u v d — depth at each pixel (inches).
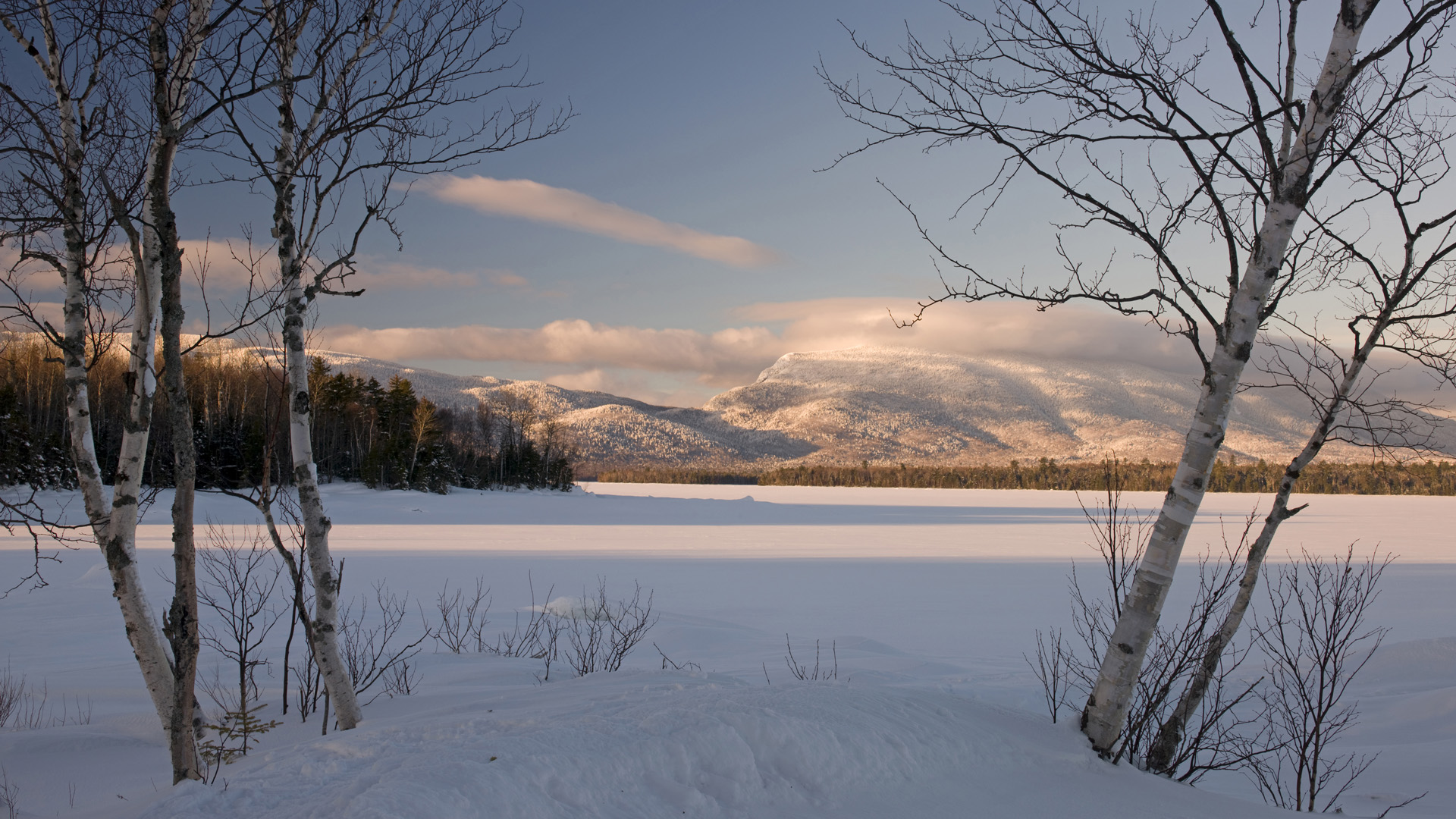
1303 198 161.9
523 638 441.4
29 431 1086.4
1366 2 156.7
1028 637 527.8
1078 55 175.0
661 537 1478.8
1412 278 181.9
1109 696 161.9
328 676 198.4
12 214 190.1
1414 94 170.6
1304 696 203.9
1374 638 448.1
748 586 805.9
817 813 106.9
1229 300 170.6
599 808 98.5
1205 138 171.0
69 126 189.3
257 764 132.5
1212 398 165.5
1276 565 929.5
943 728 139.3
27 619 502.9
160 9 144.3
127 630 174.9
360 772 110.5
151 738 212.8
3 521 179.8
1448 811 176.6
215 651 378.0
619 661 350.6
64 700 277.1
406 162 200.2
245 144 180.2
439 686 294.8
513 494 2997.0
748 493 4574.3
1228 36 165.5
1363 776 215.5
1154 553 164.4
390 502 2261.3
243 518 1432.1
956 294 183.0
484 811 90.4
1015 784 130.3
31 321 183.8
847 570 976.3
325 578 199.5
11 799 160.9
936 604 695.7
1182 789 144.1
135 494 176.7
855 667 372.8
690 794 103.7
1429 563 1040.2
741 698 137.7
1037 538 1577.3
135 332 176.4
